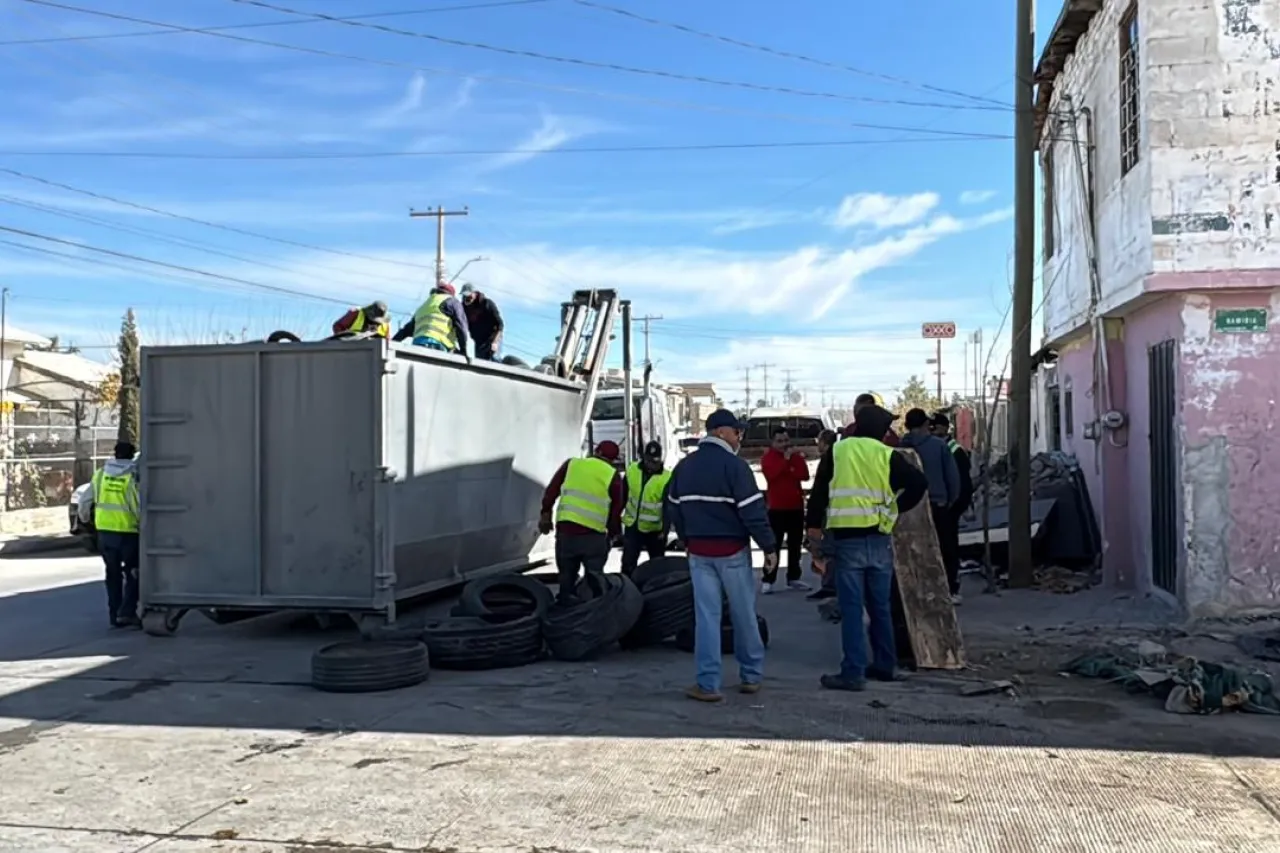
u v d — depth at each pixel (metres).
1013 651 8.86
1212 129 9.52
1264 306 9.44
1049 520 12.76
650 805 5.37
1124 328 11.83
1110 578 11.70
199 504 10.21
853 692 7.63
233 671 8.77
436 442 10.83
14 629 11.09
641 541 11.84
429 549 10.65
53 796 5.65
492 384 12.24
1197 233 9.53
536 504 13.50
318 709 7.39
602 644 8.95
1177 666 7.78
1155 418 10.54
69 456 26.66
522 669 8.60
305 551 9.94
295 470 9.97
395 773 5.95
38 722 7.18
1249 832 4.91
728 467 7.47
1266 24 9.45
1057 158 14.87
